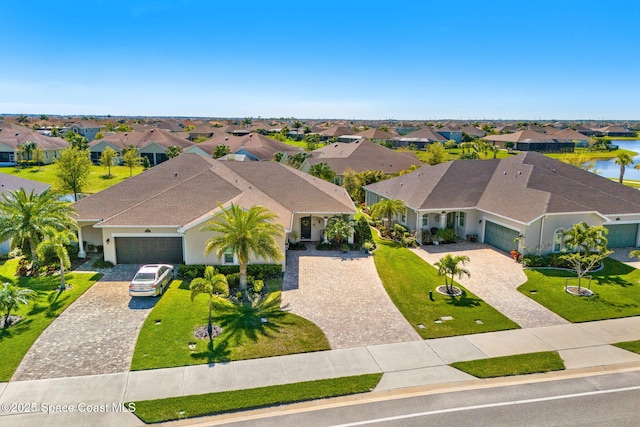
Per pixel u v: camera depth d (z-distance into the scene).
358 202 49.22
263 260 26.23
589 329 19.11
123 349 17.17
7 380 15.00
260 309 21.05
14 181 37.84
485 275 26.05
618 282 24.66
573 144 119.50
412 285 24.36
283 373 15.67
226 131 141.00
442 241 33.12
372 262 28.55
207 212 27.98
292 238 31.83
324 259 29.08
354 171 54.12
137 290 21.69
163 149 82.12
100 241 29.44
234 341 17.88
